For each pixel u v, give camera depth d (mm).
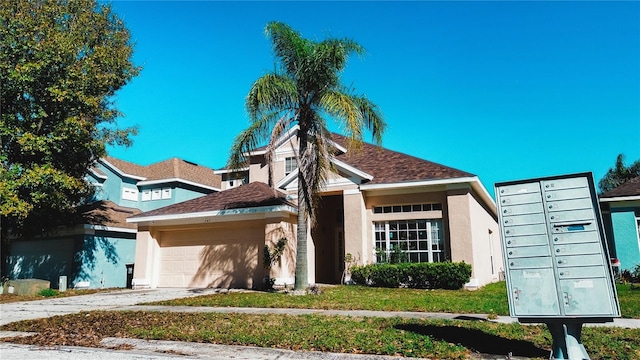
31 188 16844
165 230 18469
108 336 7316
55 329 8109
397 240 17000
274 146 12938
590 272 5070
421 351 5809
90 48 20250
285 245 15695
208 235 17641
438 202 16453
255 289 15781
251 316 8984
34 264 22797
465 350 5797
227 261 16984
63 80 17016
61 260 21844
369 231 17297
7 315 10578
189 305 11312
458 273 14789
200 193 30969
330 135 14188
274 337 6793
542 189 5500
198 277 17406
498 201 5734
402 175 17094
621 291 13508
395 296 12469
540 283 5266
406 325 7680
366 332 7090
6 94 16828
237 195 18484
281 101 13203
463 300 11305
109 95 21641
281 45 13414
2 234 20344
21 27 16828
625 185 19000
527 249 5418
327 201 20594
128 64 21297
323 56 12859
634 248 17656
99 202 25438
